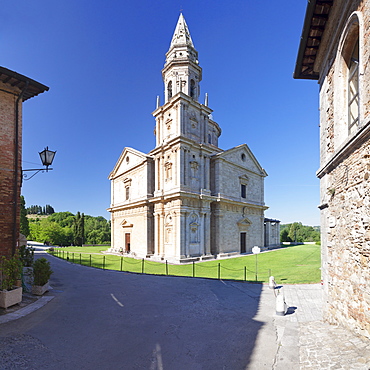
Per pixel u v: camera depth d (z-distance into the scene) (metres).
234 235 39.94
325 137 9.55
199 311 11.49
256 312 11.32
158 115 37.50
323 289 9.69
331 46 8.59
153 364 6.84
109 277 20.31
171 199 33.09
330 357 6.02
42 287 13.80
